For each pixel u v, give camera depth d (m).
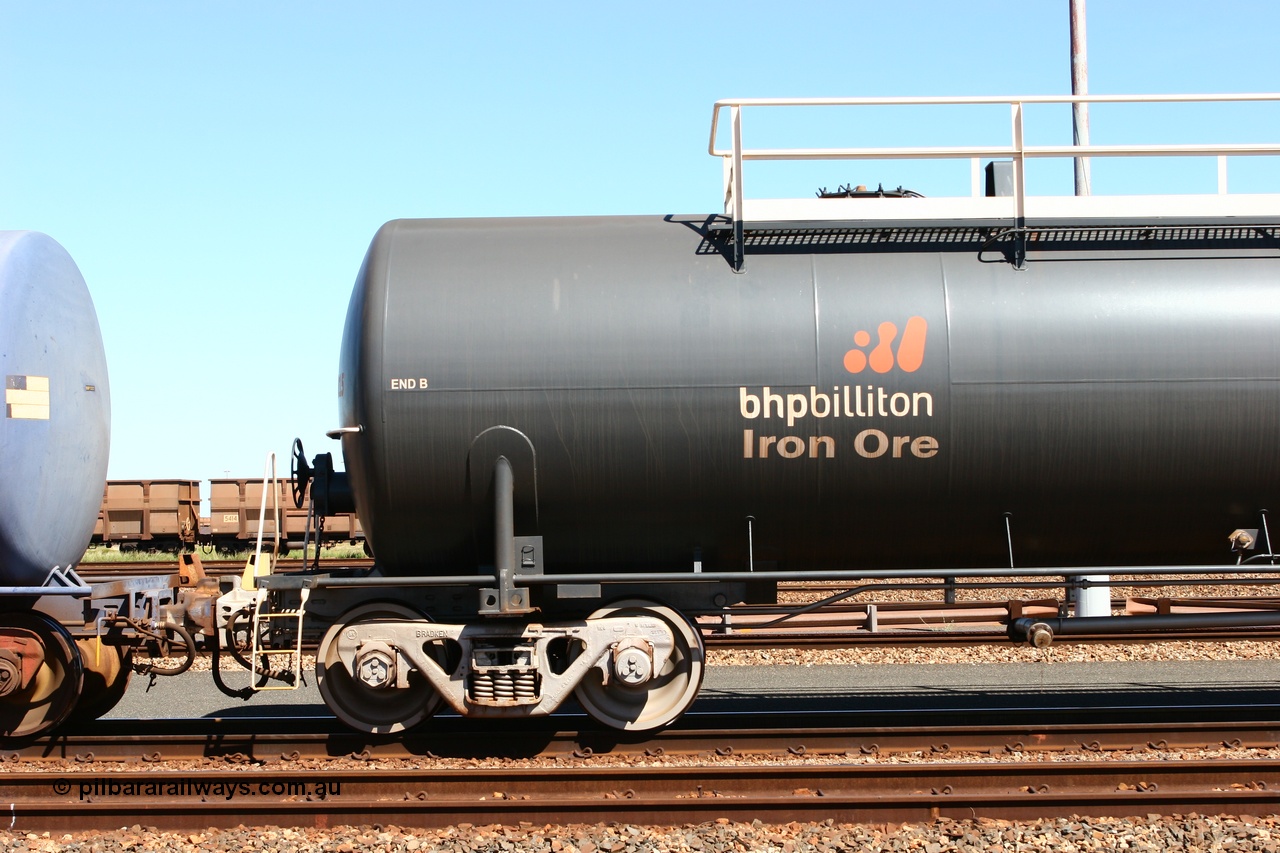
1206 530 7.83
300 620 7.58
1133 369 7.44
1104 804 6.36
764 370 7.45
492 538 7.76
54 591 7.52
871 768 6.73
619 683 7.86
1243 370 7.44
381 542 7.85
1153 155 7.81
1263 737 7.64
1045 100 7.73
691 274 7.68
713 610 7.90
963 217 7.79
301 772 6.88
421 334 7.52
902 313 7.51
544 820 6.36
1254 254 7.70
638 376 7.46
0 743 7.72
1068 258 7.69
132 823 6.40
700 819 6.35
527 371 7.47
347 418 7.79
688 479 7.54
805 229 7.72
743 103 7.73
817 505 7.63
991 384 7.44
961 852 5.87
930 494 7.60
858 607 13.34
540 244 7.89
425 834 6.25
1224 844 5.88
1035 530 7.82
